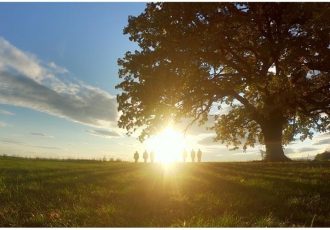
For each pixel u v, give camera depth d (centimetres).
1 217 1074
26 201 1307
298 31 3428
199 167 2966
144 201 1339
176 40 3525
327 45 3186
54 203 1264
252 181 1897
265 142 4153
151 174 2317
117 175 2258
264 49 3306
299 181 1878
